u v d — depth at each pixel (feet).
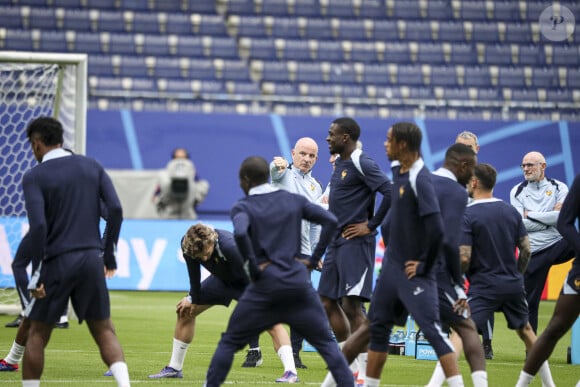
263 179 63.93
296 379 83.05
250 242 61.11
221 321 146.82
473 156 69.05
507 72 261.65
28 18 258.37
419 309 63.36
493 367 99.14
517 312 79.87
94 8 263.29
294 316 62.44
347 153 83.76
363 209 82.89
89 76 249.55
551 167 210.18
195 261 78.74
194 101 230.27
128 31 260.83
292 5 272.51
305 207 63.62
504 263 78.84
